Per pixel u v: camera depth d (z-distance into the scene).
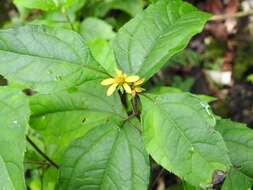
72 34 0.19
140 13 0.21
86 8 0.40
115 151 0.19
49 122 0.22
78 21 0.38
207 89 0.54
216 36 0.57
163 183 0.43
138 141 0.18
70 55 0.18
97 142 0.19
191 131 0.17
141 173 0.18
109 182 0.18
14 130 0.16
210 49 0.56
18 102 0.17
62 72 0.18
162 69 0.51
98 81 0.20
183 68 0.54
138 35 0.20
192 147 0.17
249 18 0.57
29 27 0.18
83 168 0.19
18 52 0.18
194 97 0.17
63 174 0.19
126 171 0.18
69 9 0.35
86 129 0.22
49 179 0.26
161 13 0.21
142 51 0.20
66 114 0.22
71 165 0.19
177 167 0.17
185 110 0.17
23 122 0.16
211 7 0.59
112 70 0.22
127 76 0.19
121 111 0.21
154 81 0.51
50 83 0.18
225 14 0.58
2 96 0.17
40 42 0.18
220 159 0.16
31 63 0.18
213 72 0.55
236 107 0.52
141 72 0.20
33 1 0.27
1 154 0.15
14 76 0.18
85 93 0.22
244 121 0.51
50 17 0.35
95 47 0.23
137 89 0.18
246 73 0.54
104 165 0.18
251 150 0.20
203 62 0.55
